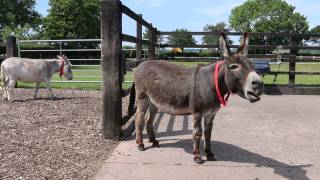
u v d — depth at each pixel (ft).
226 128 15.80
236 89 10.33
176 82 11.49
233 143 13.57
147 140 13.92
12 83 22.38
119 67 13.76
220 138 14.24
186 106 11.45
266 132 15.16
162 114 18.79
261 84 9.76
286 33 26.89
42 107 20.13
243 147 13.08
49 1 112.27
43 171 10.45
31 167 10.69
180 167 11.08
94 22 114.11
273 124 16.56
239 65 10.02
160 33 26.91
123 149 12.76
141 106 12.60
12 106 20.33
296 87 26.45
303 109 20.16
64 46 74.69
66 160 11.45
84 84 33.19
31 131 14.71
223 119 17.56
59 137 13.89
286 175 10.53
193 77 11.21
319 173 10.69
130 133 15.07
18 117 17.31
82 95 25.41
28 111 18.86
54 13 112.06
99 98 23.89
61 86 31.19
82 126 15.69
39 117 17.40
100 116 17.83
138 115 12.66
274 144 13.47
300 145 13.35
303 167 11.14
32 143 12.95
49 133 14.44
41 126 15.62
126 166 11.13
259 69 26.76
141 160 11.65
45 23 112.68
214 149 12.82
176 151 12.55
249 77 9.79
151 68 12.30
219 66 10.72
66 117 17.52
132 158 11.83
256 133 15.01
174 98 11.52
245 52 10.24
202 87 10.96
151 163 11.39
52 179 9.98
